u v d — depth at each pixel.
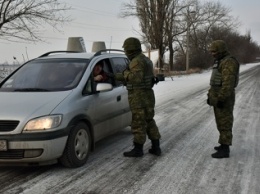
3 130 4.68
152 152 5.99
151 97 5.75
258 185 4.61
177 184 4.64
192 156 5.89
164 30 42.66
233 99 5.74
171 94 16.20
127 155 5.85
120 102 6.58
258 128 8.16
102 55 6.55
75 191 4.40
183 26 51.41
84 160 5.38
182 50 54.69
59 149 4.84
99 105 5.80
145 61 5.55
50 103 4.97
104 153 6.06
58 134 4.79
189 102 13.10
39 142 4.64
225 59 5.49
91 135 5.57
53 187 4.52
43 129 4.69
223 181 4.75
